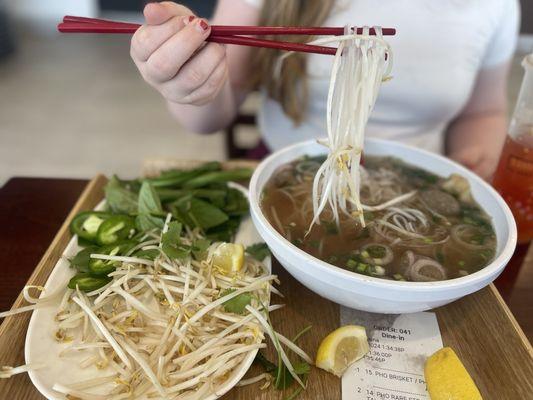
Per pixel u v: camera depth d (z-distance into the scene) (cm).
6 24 171
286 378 31
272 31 33
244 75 61
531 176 40
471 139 67
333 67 33
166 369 32
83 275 37
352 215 38
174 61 33
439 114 65
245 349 32
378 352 34
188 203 45
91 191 49
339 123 36
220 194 47
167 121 137
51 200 51
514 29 65
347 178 36
